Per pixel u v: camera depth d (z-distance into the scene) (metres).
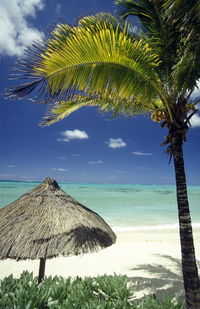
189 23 3.85
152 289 5.95
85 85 3.53
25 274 4.82
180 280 6.61
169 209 29.42
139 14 4.81
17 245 3.73
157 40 4.46
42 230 3.91
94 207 30.72
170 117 4.36
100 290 4.64
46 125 5.57
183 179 4.29
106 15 4.67
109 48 3.49
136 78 3.82
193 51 4.04
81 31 3.57
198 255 9.73
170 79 4.36
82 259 8.94
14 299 3.54
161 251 10.18
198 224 18.92
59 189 4.90
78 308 3.54
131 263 8.41
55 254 3.65
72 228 4.00
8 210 4.51
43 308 3.62
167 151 4.53
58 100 3.29
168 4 3.69
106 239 4.38
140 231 15.32
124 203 37.09
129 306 3.79
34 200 4.49
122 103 4.87
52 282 4.71
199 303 4.03
